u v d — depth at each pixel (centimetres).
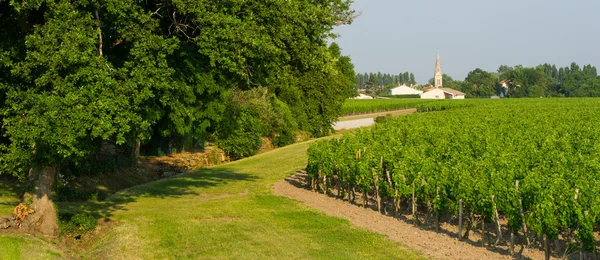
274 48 1541
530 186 1235
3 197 1750
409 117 4188
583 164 1673
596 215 1108
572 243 1117
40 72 1185
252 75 1709
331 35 1973
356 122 6900
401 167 1536
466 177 1316
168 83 1372
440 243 1240
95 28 1303
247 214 1586
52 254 1230
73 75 1155
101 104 1160
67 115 1134
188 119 2145
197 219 1531
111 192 2147
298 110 4897
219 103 2369
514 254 1155
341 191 1833
